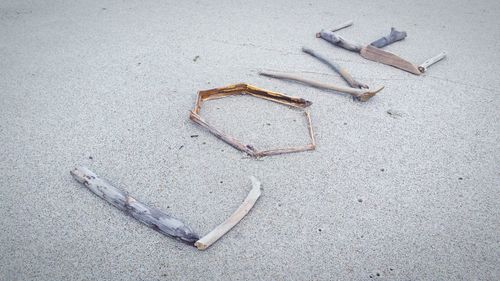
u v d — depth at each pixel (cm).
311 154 222
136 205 177
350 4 473
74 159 219
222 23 410
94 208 188
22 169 211
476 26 401
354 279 156
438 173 208
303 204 190
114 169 211
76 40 371
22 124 248
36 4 473
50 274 157
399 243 170
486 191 196
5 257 163
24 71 314
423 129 243
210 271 159
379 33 384
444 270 158
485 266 160
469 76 304
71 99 276
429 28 398
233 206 189
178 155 222
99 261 162
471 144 230
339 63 325
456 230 176
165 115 257
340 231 176
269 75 302
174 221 169
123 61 330
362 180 204
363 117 255
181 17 428
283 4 471
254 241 171
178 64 324
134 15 435
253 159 218
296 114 257
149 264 162
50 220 181
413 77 304
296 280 155
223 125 246
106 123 250
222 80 299
